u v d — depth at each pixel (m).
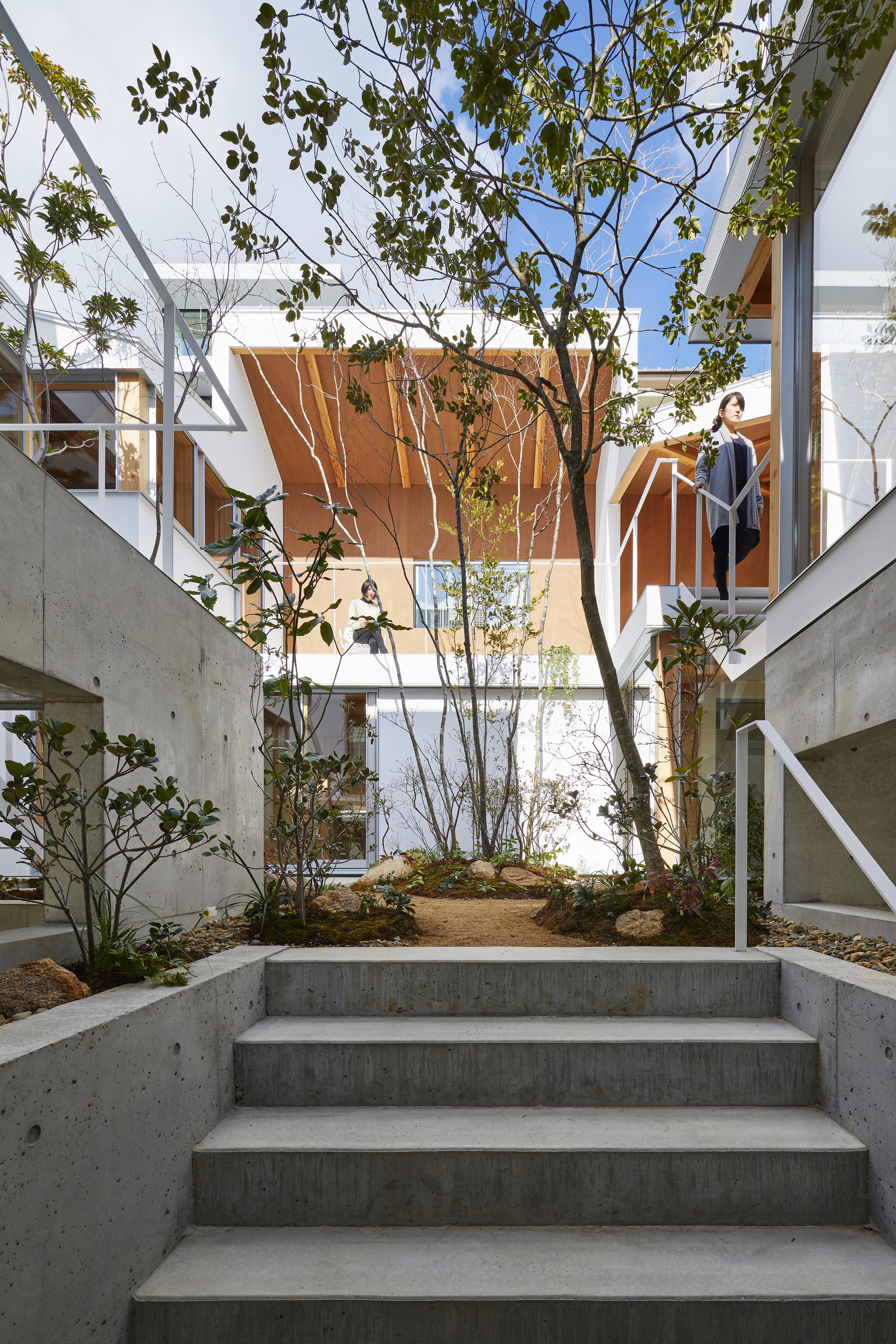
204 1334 1.76
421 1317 1.76
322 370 10.98
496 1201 2.10
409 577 9.76
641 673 7.94
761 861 4.89
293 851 3.78
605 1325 1.76
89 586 2.59
